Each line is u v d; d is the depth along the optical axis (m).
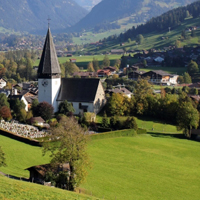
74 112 149.38
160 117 156.12
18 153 91.94
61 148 70.88
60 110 145.38
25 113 133.50
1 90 197.00
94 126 131.88
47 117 137.62
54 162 69.88
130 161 98.38
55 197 56.16
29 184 60.94
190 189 81.44
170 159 104.44
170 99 156.62
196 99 177.00
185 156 109.19
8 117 131.25
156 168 94.44
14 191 54.81
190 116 134.88
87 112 137.62
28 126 127.38
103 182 79.94
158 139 128.88
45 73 146.38
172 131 144.00
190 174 91.88
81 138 71.56
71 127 73.75
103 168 90.00
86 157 71.06
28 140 104.25
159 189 79.75
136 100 157.88
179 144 123.31
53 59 148.00
